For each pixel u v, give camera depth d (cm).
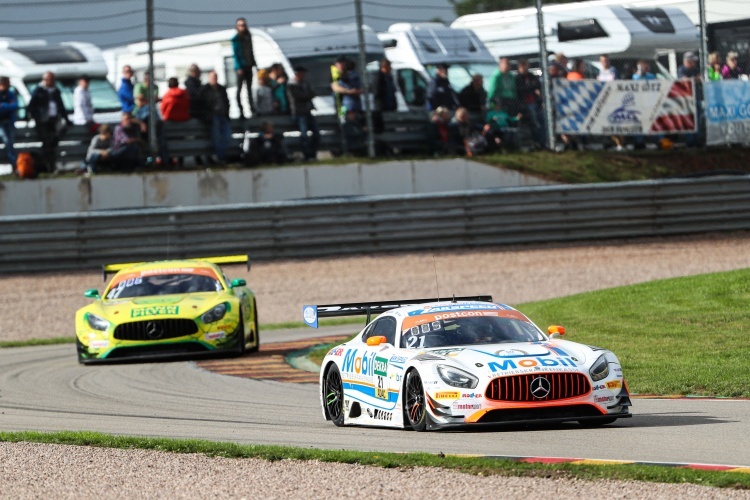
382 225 9125
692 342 5222
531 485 2316
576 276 8262
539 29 9706
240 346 6066
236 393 4634
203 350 5934
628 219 9425
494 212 9238
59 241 8694
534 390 3130
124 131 9138
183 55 9719
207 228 8850
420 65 9762
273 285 8319
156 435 3428
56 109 9081
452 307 3644
